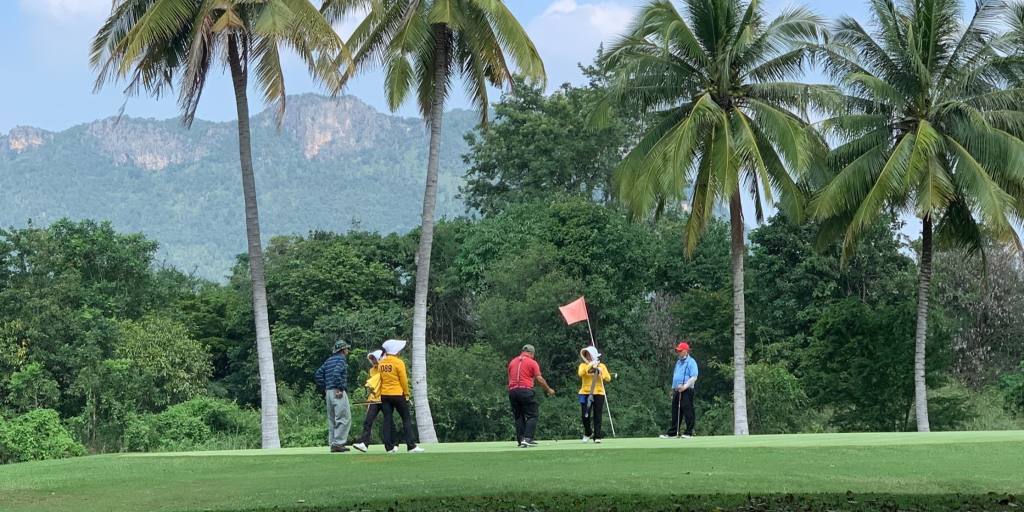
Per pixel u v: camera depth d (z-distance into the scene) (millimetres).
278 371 59156
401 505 13375
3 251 51719
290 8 31984
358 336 57938
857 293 55719
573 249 57125
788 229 55469
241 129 33969
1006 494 13398
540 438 51844
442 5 32969
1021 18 38531
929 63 39781
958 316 57750
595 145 67625
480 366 51938
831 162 41281
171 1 31500
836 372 49562
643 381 55719
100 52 32938
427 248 35250
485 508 12961
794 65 40156
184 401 51906
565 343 54969
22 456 39000
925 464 16391
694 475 15523
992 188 35969
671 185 37062
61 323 47781
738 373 40156
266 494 14695
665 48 36250
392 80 33750
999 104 38781
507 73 35938
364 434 20688
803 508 12477
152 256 67562
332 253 61719
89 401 45344
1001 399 52250
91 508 13930
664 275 61156
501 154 69875
